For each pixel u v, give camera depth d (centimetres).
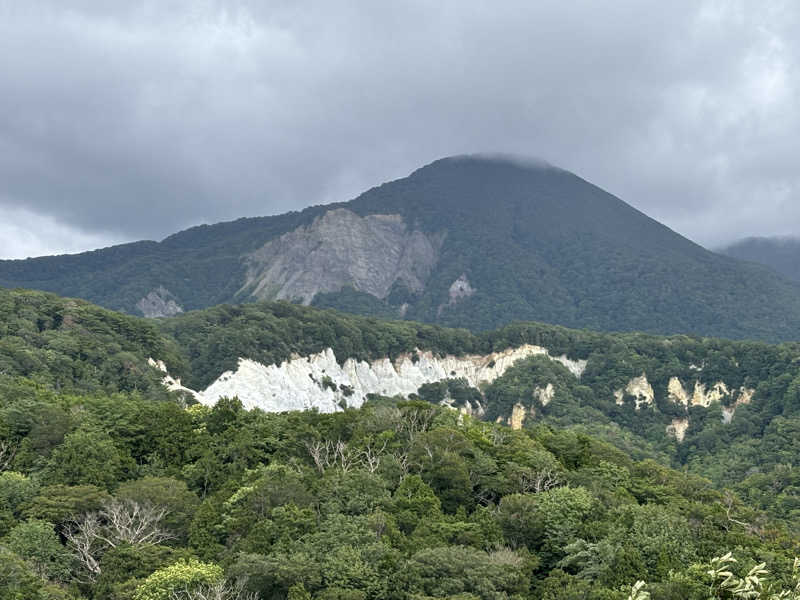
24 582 6078
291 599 6141
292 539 7106
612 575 6825
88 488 7894
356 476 8219
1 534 7331
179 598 6159
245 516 7475
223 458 9400
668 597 6322
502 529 7881
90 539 7262
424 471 8950
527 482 9131
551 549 7738
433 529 7494
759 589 4359
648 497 9725
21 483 8038
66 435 9094
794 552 8031
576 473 9362
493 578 6531
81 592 6794
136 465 9112
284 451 9638
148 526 7619
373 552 6769
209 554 7112
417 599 6138
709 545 7575
